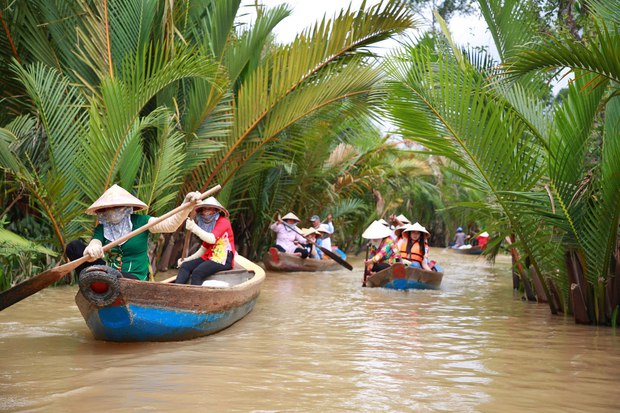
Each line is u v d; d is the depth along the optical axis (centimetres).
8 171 893
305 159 1741
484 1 1014
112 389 425
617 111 739
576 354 570
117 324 579
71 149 988
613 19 714
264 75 1305
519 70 655
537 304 927
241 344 600
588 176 736
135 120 983
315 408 390
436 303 934
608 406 408
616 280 718
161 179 1039
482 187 786
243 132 1245
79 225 977
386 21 1183
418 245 1212
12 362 511
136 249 642
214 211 830
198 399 403
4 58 1107
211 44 1223
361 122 1340
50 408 382
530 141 842
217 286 688
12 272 969
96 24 1087
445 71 771
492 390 442
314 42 1191
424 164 2316
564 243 753
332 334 661
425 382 461
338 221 2150
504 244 1133
